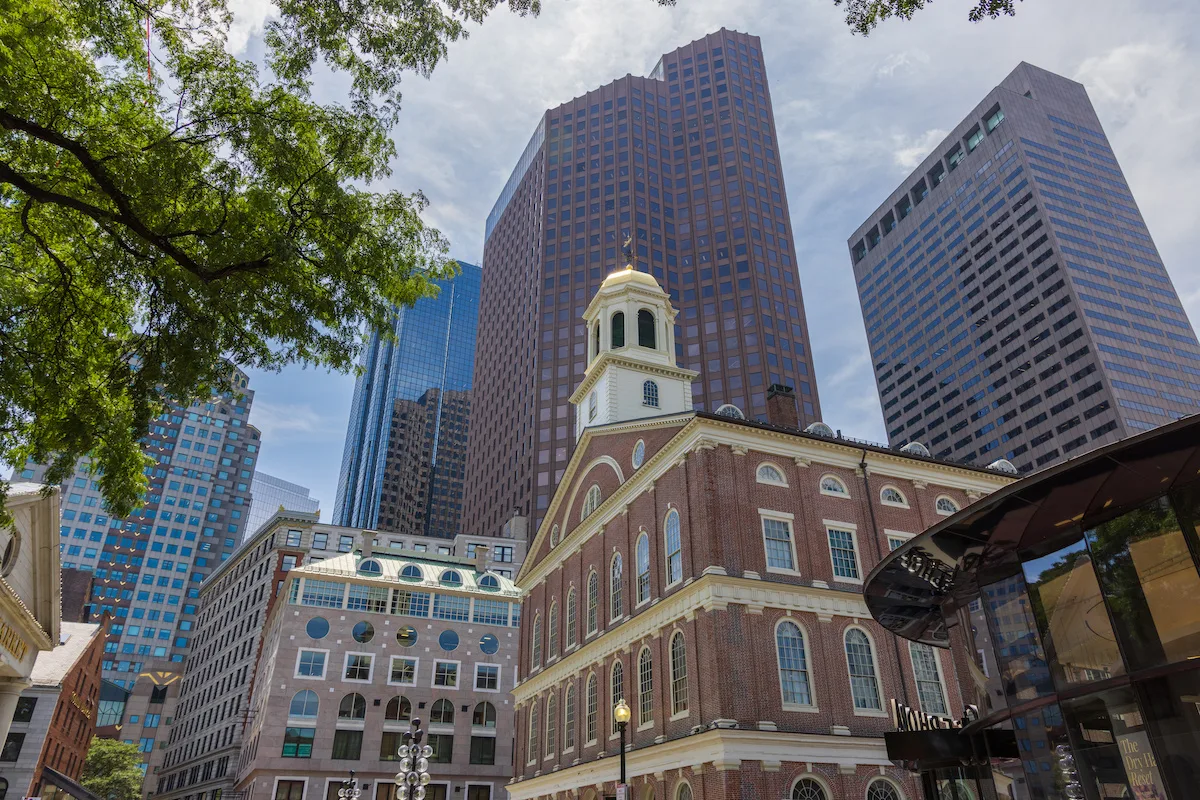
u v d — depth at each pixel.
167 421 197.25
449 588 81.62
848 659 35.50
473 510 156.38
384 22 14.95
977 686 19.44
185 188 15.01
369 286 17.20
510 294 163.75
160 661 173.62
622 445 45.78
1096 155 189.12
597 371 53.38
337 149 16.34
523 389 142.88
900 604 23.22
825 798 31.66
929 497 42.56
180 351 15.04
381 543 110.81
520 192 172.88
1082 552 15.97
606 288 57.84
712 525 35.28
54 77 13.75
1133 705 14.41
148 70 14.80
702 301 140.12
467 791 74.31
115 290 16.00
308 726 70.75
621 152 156.50
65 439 14.70
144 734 145.75
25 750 56.75
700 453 37.16
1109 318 161.12
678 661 35.56
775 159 159.88
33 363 14.83
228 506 199.50
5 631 26.94
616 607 42.75
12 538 27.41
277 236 14.66
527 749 50.91
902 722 27.06
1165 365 160.25
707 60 170.50
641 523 41.34
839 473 40.75
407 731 74.19
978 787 21.53
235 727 93.88
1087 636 15.53
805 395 130.75
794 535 37.41
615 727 39.38
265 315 16.12
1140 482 14.84
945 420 184.88
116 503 15.62
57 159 14.70
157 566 182.75
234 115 14.91
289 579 76.75
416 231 17.92
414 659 77.38
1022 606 17.16
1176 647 13.89
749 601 34.12
